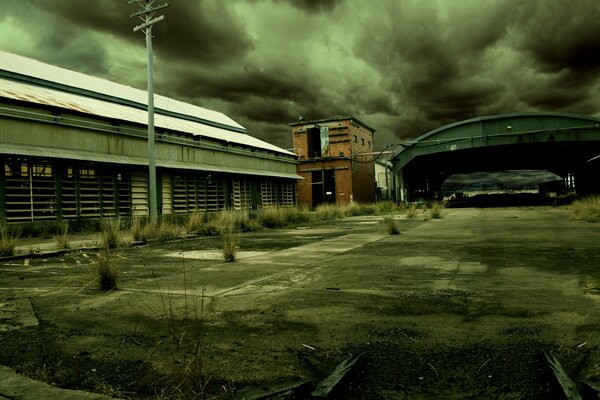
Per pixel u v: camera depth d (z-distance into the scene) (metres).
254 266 7.39
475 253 8.20
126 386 2.62
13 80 21.23
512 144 39.75
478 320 3.76
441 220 20.52
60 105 17.56
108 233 11.34
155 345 3.35
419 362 2.87
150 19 16.52
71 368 2.91
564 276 5.59
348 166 41.25
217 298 4.91
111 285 5.74
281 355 3.07
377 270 6.62
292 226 18.97
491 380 2.57
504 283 5.28
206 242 12.48
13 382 2.64
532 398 2.34
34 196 16.05
